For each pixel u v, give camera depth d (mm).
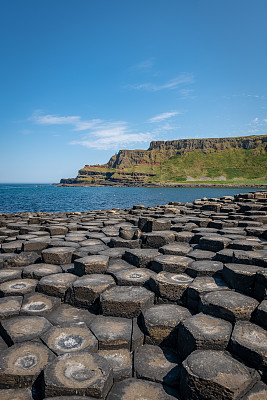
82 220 13602
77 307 4734
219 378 2805
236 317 3711
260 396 2828
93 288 4672
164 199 62219
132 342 3711
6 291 4922
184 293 4500
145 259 5910
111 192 107625
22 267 6195
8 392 3016
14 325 3982
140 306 4230
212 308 3914
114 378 3193
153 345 3848
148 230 8852
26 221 13945
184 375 2945
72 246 7176
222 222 9367
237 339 3334
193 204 18203
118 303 4273
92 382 2846
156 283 4652
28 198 64312
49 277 5363
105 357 3543
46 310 4445
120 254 6621
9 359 3281
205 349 3338
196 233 7934
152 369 3344
